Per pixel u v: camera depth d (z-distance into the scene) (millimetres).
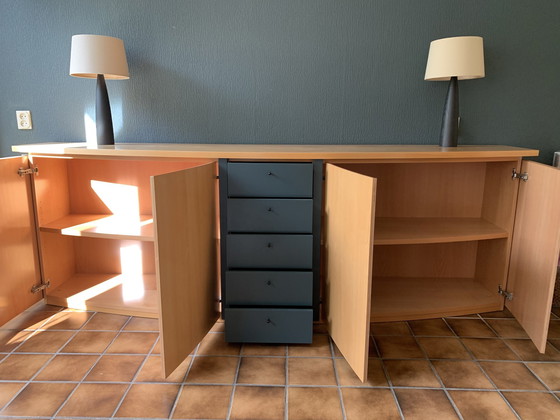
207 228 1749
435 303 2047
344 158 1690
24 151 1877
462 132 2154
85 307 2061
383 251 2301
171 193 1432
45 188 2068
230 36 2074
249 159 1744
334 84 2107
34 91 2186
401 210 2230
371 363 1640
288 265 1736
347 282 1548
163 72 2121
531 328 1781
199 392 1448
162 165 2205
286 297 1729
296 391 1459
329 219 1725
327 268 1790
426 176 2191
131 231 1943
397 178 2189
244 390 1462
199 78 2119
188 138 2178
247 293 1728
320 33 2062
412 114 2131
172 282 1471
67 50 2135
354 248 1467
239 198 1733
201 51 2094
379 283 2262
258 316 1707
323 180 1767
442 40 1865
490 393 1457
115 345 1747
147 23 2082
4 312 1834
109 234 1906
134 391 1450
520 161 1904
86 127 2211
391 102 2121
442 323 1972
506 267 2018
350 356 1543
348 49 2076
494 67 2092
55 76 2164
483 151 1772
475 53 1836
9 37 2137
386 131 2146
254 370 1581
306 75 2102
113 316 2004
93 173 2242
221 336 1840
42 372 1555
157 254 1372
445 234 1928
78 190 2270
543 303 1685
